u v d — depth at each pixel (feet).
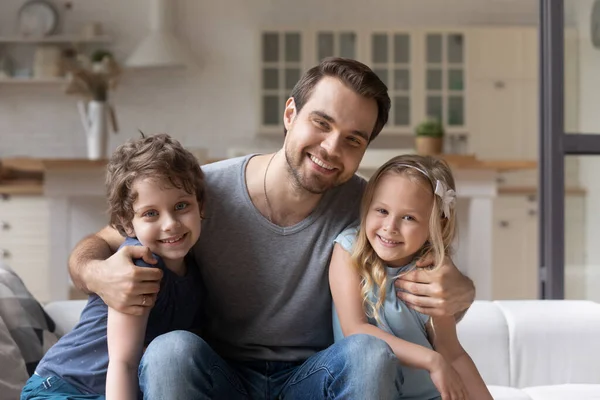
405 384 4.99
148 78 20.88
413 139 20.76
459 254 14.66
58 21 20.43
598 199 8.66
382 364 4.25
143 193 4.61
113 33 20.59
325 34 20.03
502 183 20.59
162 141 4.77
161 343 4.29
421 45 19.98
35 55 20.20
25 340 5.70
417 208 4.79
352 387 4.26
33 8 20.35
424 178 4.83
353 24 21.18
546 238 8.69
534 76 20.36
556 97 8.60
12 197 14.99
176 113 20.97
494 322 6.50
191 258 5.21
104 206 14.97
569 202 8.71
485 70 20.25
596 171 8.68
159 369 4.20
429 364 4.50
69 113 20.67
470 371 5.03
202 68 21.02
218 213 5.09
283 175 4.98
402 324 4.94
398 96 20.08
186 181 4.67
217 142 21.04
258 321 5.13
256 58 20.01
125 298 4.42
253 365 5.16
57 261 13.10
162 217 4.64
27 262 15.03
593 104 8.69
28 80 19.89
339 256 4.98
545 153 8.74
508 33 20.21
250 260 5.07
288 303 5.10
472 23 21.27
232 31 21.02
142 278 4.43
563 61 8.59
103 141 15.46
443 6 21.26
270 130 20.15
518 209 17.42
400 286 4.95
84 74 15.34
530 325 6.50
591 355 6.47
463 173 13.44
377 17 21.26
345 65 4.71
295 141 4.75
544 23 8.73
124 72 20.76
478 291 13.44
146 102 20.89
